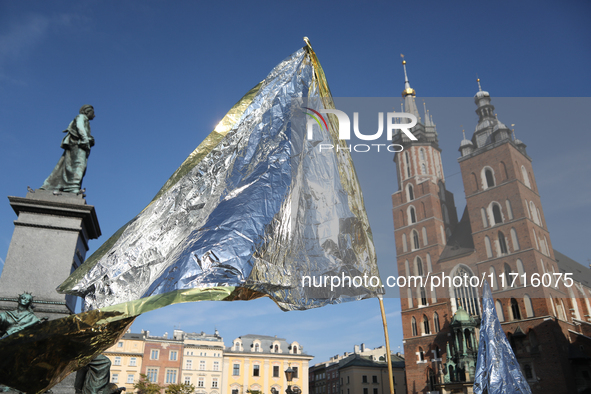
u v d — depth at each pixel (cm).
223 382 6744
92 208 650
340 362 8656
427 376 5172
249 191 339
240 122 369
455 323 4919
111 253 309
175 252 309
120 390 568
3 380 277
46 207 630
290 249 336
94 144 706
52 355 285
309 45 404
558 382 4094
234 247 314
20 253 606
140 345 6512
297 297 335
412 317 5500
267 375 6981
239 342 7306
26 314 511
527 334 4394
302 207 360
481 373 1504
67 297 611
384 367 8050
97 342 294
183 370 6581
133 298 294
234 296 376
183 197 333
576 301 4369
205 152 354
